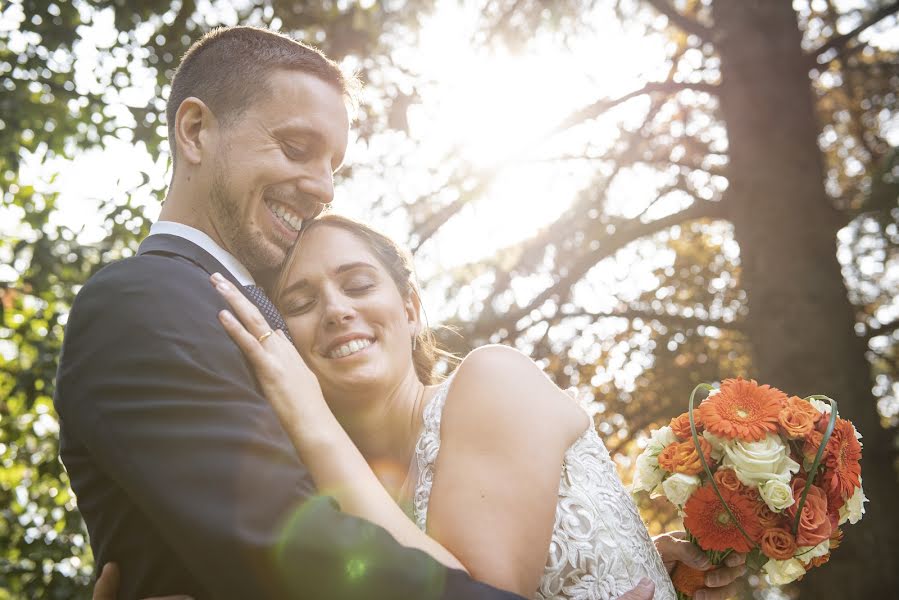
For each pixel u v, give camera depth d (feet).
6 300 27.07
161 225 7.72
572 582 7.29
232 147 7.53
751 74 26.94
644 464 8.44
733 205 26.91
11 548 25.76
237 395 6.17
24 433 26.61
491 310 29.71
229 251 7.76
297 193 7.69
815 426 8.06
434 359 9.62
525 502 7.04
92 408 6.12
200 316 6.46
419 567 5.97
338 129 7.84
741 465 7.71
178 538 5.75
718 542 7.95
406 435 8.48
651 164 31.30
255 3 27.84
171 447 5.84
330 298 8.27
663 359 32.07
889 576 22.16
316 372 8.30
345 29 27.91
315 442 6.69
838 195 34.83
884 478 23.50
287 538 5.70
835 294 25.17
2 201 28.12
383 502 6.60
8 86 26.58
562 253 31.01
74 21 26.86
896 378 33.01
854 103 34.73
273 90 7.56
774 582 8.00
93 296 6.48
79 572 25.27
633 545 7.77
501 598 6.15
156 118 25.20
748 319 26.02
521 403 7.46
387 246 8.82
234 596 5.64
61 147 27.30
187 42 26.89
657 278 33.99
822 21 32.78
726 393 8.14
